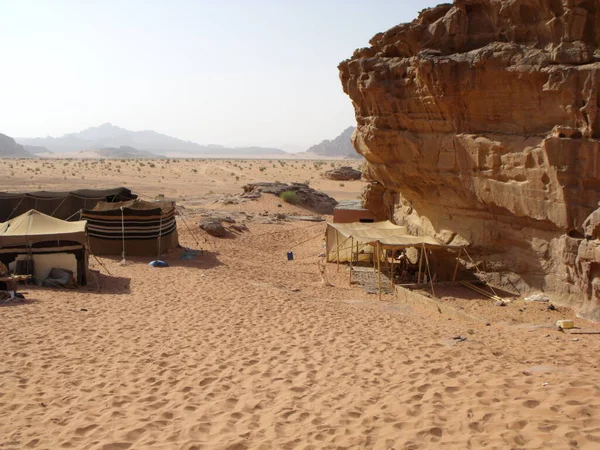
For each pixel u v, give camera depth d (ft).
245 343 35.27
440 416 22.21
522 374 27.22
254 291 53.67
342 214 90.89
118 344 34.40
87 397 25.79
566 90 43.52
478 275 58.54
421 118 58.39
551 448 18.44
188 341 35.53
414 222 73.05
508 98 49.34
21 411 24.06
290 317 42.88
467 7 53.36
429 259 66.85
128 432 21.97
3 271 48.37
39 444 21.03
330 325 40.52
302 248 93.30
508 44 47.98
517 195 49.47
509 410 21.95
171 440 21.45
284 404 24.76
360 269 73.05
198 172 319.06
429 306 51.31
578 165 43.80
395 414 22.94
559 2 44.55
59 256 54.29
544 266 51.01
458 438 20.04
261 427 22.57
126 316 41.98
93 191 90.17
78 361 30.83
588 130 42.80
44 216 57.67
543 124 47.39
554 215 46.24
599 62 42.55
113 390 26.76
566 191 44.52
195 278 60.08
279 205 145.38
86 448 20.68
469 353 32.32
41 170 300.61
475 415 21.81
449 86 51.70
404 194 70.59
